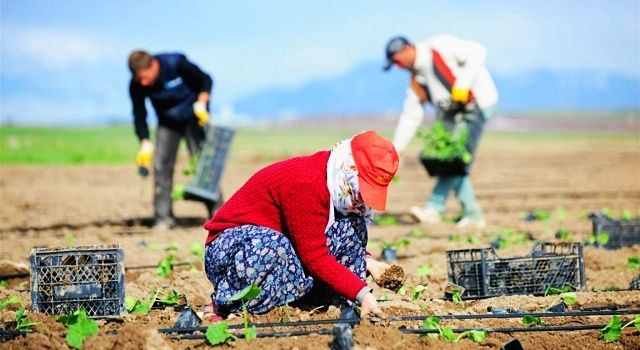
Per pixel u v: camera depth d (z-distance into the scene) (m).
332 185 8.79
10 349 8.54
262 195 9.17
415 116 18.80
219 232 9.40
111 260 9.66
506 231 17.72
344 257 9.36
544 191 29.75
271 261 9.09
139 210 24.38
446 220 20.70
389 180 8.70
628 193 28.30
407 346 8.65
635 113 162.75
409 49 18.27
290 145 67.88
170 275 12.95
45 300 9.62
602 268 13.76
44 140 71.38
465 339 9.02
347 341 8.26
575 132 103.81
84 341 8.51
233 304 9.25
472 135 18.53
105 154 54.22
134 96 18.11
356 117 185.00
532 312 9.91
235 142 74.81
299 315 9.55
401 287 10.13
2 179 35.91
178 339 8.77
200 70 18.31
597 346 8.88
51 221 21.36
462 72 18.03
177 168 43.44
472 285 11.15
